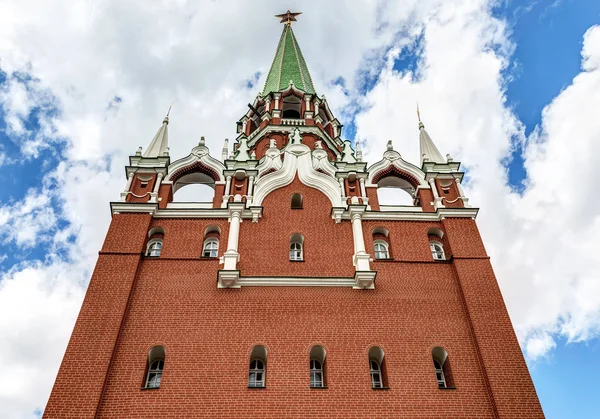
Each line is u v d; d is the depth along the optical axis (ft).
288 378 77.66
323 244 97.81
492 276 91.04
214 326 83.56
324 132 152.56
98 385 74.33
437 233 102.17
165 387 75.72
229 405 74.13
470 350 82.48
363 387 77.15
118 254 91.71
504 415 73.67
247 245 96.78
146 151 116.26
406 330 84.58
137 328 82.69
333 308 86.89
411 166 113.60
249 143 149.48
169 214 101.30
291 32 213.05
